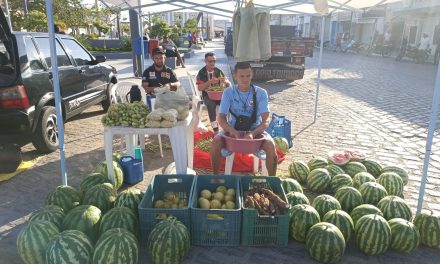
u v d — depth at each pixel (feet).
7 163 18.22
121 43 97.76
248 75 16.12
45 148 21.45
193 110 23.34
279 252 12.37
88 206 12.33
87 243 10.35
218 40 248.32
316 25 186.50
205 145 20.88
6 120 18.70
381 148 23.72
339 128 28.30
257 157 17.43
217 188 14.26
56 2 83.97
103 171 17.02
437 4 88.94
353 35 141.69
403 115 32.86
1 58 19.06
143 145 22.40
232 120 16.80
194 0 26.78
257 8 21.09
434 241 12.43
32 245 10.62
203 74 26.20
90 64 28.99
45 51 22.48
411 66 80.28
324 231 11.54
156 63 23.75
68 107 24.35
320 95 42.42
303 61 51.37
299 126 28.68
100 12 101.50
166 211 12.07
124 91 35.88
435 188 17.84
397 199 13.60
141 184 17.87
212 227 12.39
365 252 12.09
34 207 15.34
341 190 14.70
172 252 11.02
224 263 11.80
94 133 26.53
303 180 17.94
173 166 17.63
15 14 80.94
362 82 53.72
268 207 12.46
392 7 111.96
